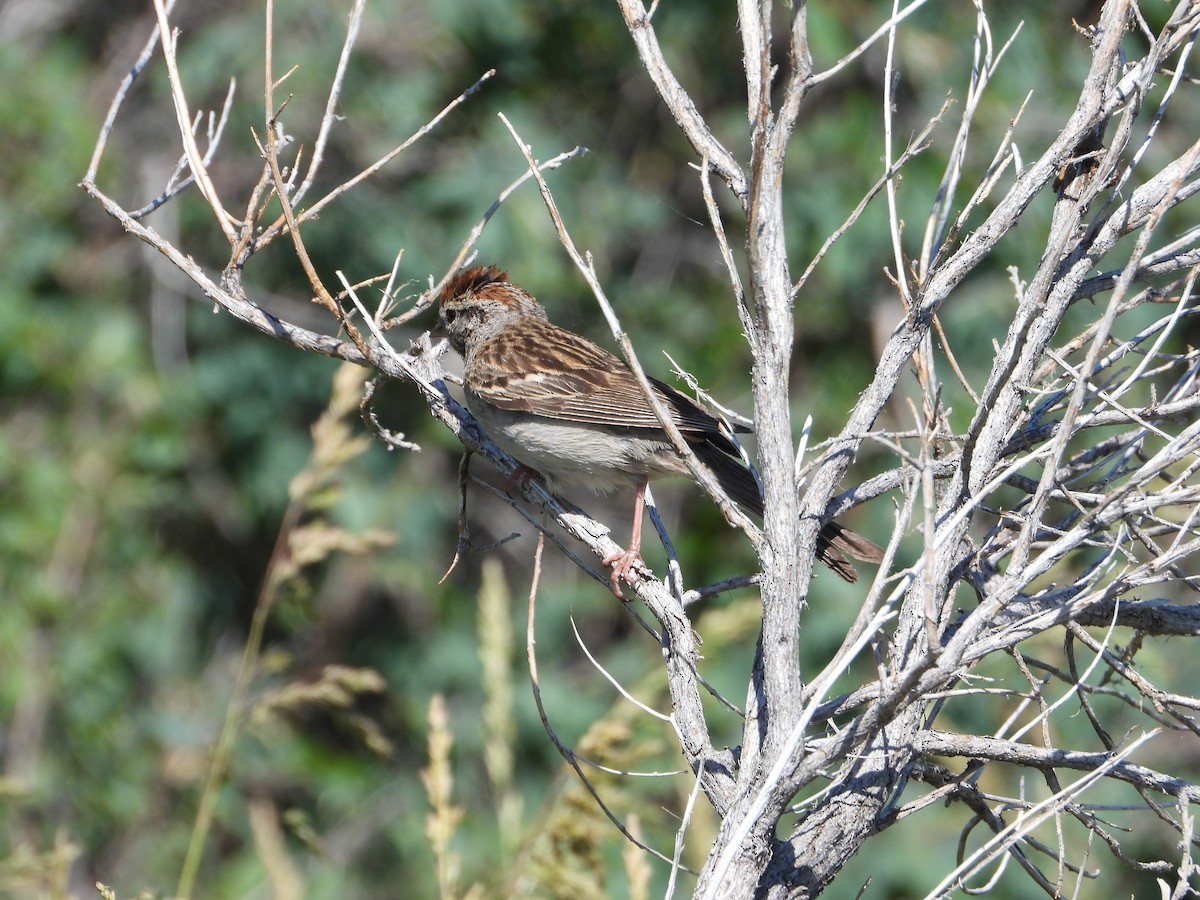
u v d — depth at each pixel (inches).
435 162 587.8
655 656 550.0
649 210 597.0
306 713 592.4
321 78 576.7
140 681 561.3
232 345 593.9
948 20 554.9
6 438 537.0
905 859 477.4
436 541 603.2
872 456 528.1
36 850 506.9
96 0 615.8
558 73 609.6
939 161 545.0
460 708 590.2
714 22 586.9
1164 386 482.9
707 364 587.5
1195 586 192.7
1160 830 454.6
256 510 595.8
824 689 167.5
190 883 289.3
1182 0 191.5
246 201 598.9
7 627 516.1
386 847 567.2
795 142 561.6
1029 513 182.4
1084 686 196.5
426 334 304.3
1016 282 206.4
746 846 172.4
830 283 565.9
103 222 584.1
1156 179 200.5
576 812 274.8
